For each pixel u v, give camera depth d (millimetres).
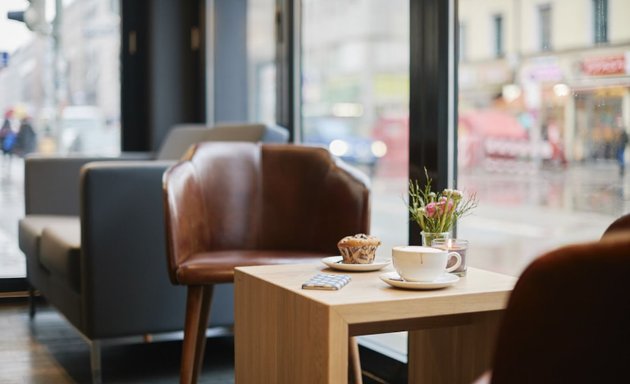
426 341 2201
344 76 4352
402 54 3494
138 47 5094
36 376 3113
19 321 4129
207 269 2559
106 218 3033
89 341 3025
